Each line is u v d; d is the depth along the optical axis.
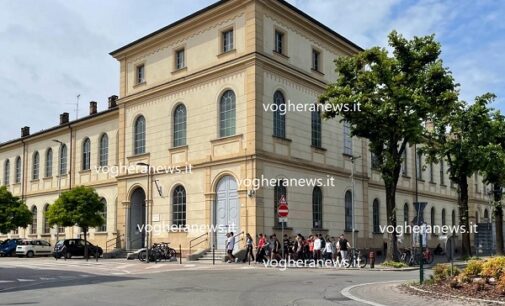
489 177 38.09
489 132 34.91
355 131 28.73
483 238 43.34
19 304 12.78
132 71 38.56
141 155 36.88
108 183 43.16
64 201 38.53
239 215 30.12
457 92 27.84
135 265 28.09
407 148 49.12
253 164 29.59
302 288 16.22
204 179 32.28
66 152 48.84
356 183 38.28
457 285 14.52
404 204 47.78
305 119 33.88
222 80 32.09
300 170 32.84
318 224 33.94
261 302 12.88
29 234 53.19
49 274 22.83
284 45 32.72
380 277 20.78
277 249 27.92
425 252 30.38
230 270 24.08
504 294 12.95
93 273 23.06
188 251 32.66
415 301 12.98
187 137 33.84
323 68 35.97
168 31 35.44
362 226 38.38
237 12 31.62
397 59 28.30
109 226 42.56
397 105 27.16
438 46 27.97
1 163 58.62
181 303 12.71
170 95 35.44
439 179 55.28
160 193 35.06
